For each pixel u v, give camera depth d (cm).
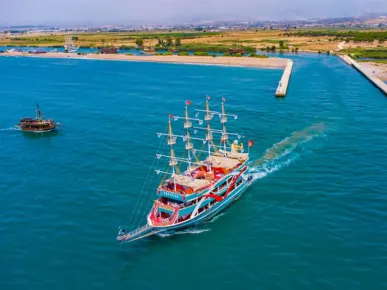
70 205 8631
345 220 7725
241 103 17388
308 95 18712
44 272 6500
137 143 12450
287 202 8538
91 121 15150
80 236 7481
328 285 6012
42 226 7831
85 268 6588
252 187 9275
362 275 6200
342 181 9381
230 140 12594
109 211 8356
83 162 11038
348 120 14388
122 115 15812
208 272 6419
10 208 8556
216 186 8162
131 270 6519
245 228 7644
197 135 13162
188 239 7362
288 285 6050
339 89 19950
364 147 11562
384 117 14700
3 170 10650
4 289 6119
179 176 8262
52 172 10419
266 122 14400
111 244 7238
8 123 15312
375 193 8731
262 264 6556
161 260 6762
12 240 7381
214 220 7994
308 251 6831
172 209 7594
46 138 13325
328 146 11738
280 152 11375
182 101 17988
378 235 7200
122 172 10288
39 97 19838
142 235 7275
